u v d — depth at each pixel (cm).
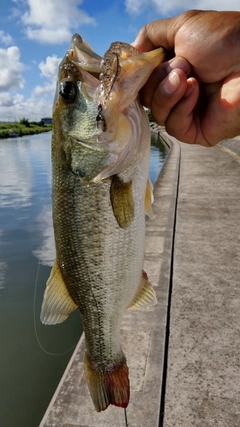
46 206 166
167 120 27
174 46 27
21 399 53
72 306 31
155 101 26
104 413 36
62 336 69
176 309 53
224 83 27
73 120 27
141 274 30
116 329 30
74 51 27
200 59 26
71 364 43
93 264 28
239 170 161
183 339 46
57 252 30
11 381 57
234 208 103
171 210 102
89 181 27
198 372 41
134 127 27
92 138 26
